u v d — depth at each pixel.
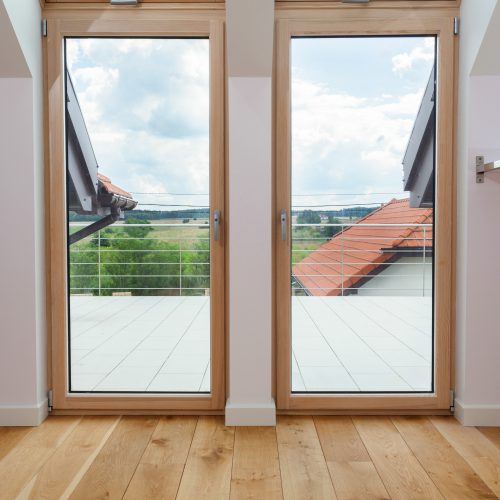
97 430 2.02
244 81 2.04
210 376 2.17
